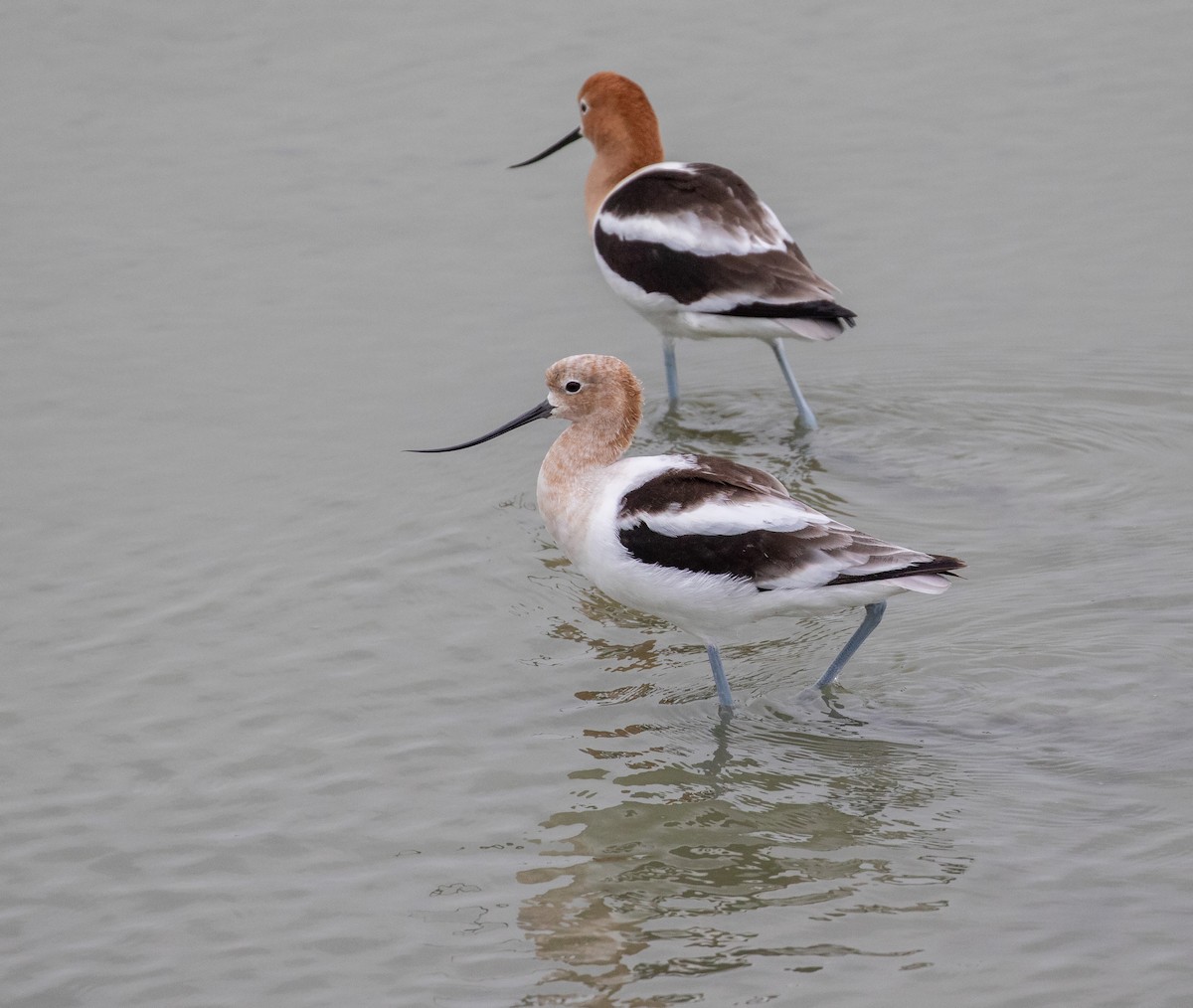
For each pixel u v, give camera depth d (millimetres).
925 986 7875
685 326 14727
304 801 9648
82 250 17453
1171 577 11477
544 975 8133
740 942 8289
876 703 10391
